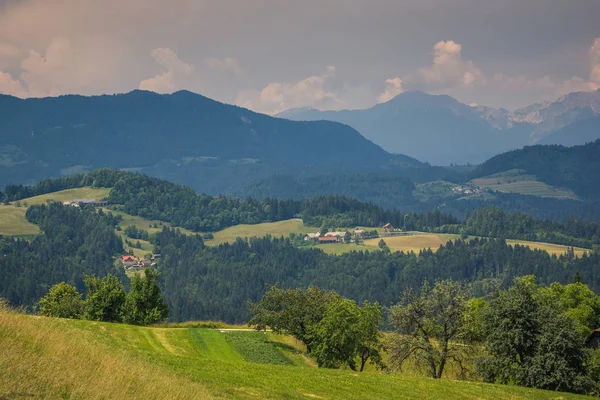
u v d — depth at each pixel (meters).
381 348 72.75
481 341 63.84
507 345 57.16
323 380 45.69
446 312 63.16
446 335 63.66
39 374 26.88
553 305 60.53
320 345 70.00
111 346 41.06
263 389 38.53
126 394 27.78
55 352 30.44
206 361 46.44
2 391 24.56
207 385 36.34
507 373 57.22
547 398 49.94
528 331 57.34
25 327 32.41
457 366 67.56
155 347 65.94
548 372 55.50
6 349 28.61
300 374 46.78
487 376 59.19
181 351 66.75
